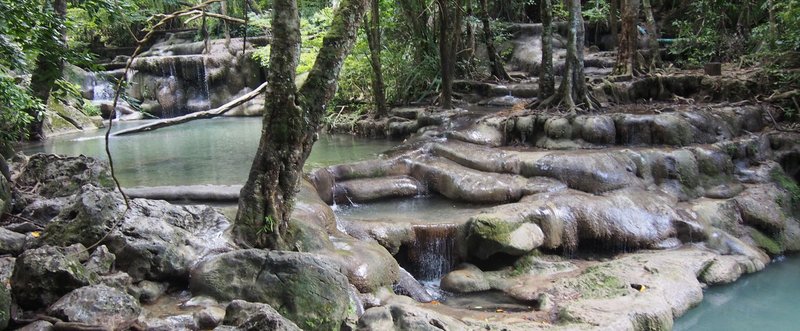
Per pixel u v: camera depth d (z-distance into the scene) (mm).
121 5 5641
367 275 6102
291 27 5648
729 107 11258
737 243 8242
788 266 8352
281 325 4047
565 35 18203
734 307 7062
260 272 5113
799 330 6512
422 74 14383
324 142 12742
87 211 5406
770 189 9398
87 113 16969
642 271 7137
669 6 18688
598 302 6359
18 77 8352
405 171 9586
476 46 16828
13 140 8219
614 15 17375
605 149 9773
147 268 5270
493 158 9430
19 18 4801
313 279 5004
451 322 5582
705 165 9492
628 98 12469
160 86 19984
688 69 14773
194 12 5383
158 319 4582
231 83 20281
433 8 14289
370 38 13109
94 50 21891
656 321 6141
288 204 5988
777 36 12797
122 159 10953
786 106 11383
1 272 4832
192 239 5664
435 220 7973
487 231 7289
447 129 11195
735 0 16062
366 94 15039
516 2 19656
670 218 8211
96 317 4270
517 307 6648
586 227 7910
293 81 5742
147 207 5883
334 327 4918
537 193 8469
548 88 11695
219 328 4074
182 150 11930
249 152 11547
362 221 7719
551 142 10289
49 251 4609
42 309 4418
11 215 6215
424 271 7676
